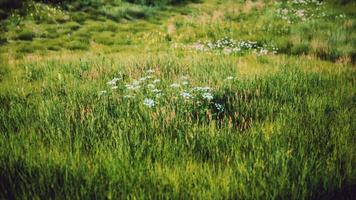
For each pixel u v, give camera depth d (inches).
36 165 157.5
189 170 157.2
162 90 279.4
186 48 594.2
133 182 146.3
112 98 265.3
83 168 154.8
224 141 188.1
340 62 432.8
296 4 962.7
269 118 229.0
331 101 261.1
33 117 230.4
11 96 288.8
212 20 821.9
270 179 149.3
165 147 176.6
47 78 362.0
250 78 320.8
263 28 738.8
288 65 400.2
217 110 241.8
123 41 664.4
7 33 645.9
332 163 162.2
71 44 627.8
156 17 861.2
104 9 836.0
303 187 142.4
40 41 634.2
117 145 175.3
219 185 144.4
